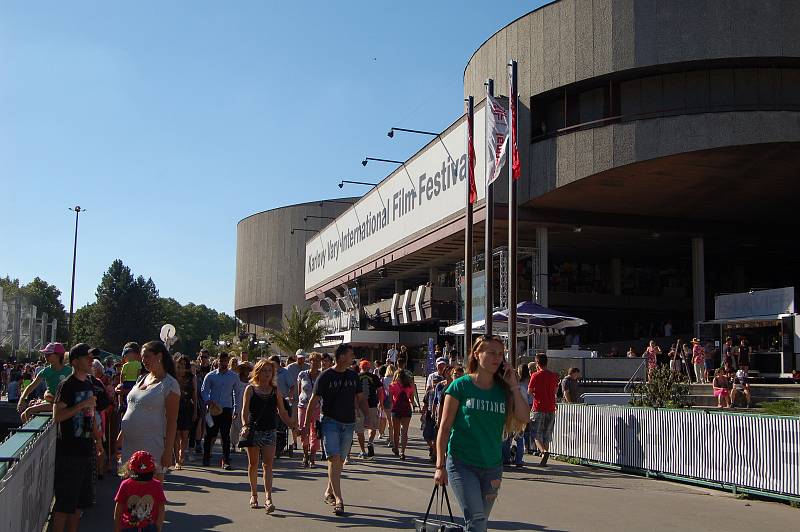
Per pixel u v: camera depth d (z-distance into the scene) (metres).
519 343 30.17
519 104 31.42
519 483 12.29
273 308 89.88
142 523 5.73
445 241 36.50
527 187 31.33
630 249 41.47
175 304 158.88
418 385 34.66
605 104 29.47
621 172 28.41
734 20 27.41
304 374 14.25
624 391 23.69
